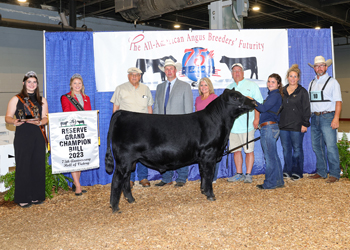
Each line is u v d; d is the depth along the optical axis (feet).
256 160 19.21
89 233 10.69
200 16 45.88
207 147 13.41
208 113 13.62
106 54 17.95
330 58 19.40
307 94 16.51
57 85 17.81
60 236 10.54
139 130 12.60
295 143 17.02
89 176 17.93
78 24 42.75
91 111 15.02
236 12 20.95
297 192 14.84
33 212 13.37
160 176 18.74
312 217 11.46
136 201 14.38
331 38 19.26
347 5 40.16
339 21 42.39
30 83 13.82
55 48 17.78
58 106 17.84
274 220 11.23
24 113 13.85
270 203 13.24
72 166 14.80
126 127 12.61
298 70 16.58
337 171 16.74
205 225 10.93
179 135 12.98
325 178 17.53
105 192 16.39
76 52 17.90
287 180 17.24
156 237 10.03
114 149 12.76
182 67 18.48
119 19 47.11
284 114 16.78
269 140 15.44
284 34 18.78
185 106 16.15
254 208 12.64
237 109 13.51
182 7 22.80
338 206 12.63
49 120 14.49
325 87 16.66
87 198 15.33
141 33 18.08
